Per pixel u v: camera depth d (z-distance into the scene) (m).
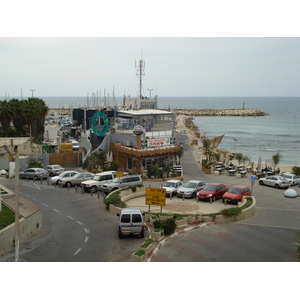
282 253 17.38
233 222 22.98
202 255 16.84
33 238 19.95
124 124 46.62
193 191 29.81
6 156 43.19
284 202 29.41
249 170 47.56
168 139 45.19
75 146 56.59
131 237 19.94
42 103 61.66
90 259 16.56
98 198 29.70
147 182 37.84
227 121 192.38
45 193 31.73
